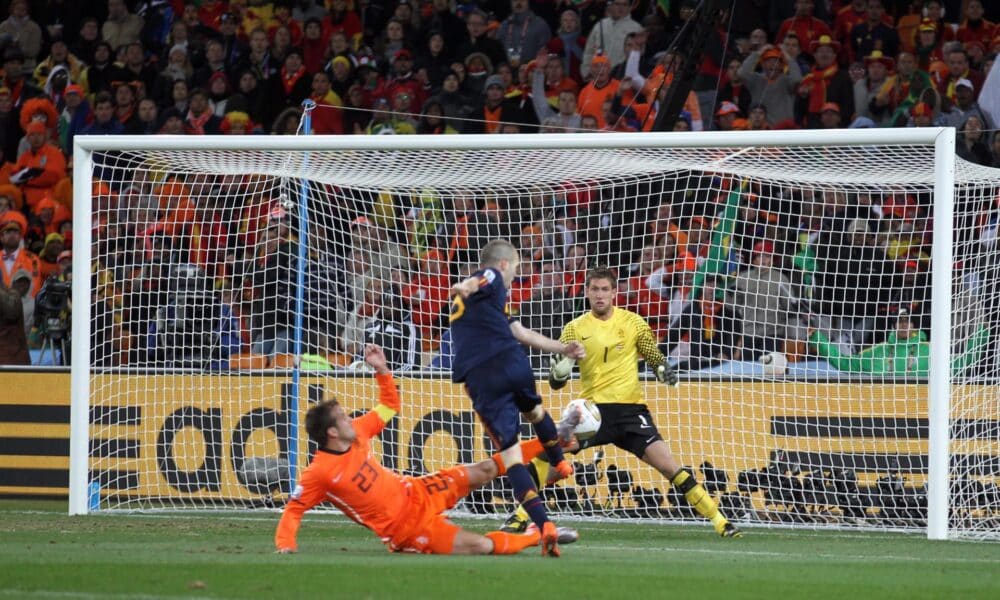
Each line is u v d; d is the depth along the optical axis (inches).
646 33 1435.8
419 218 1174.3
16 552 628.1
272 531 802.8
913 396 934.4
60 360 1216.2
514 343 647.8
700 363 1035.9
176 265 1167.6
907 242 1139.9
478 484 644.1
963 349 976.9
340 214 1160.2
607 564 590.6
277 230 1168.8
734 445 965.8
